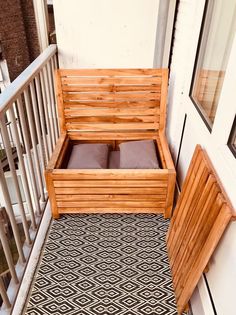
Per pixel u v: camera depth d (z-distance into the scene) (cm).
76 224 189
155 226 188
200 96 173
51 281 152
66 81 206
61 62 242
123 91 210
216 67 147
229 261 106
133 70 204
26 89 154
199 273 117
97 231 184
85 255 167
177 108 205
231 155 108
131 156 196
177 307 138
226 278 108
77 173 171
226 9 138
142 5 216
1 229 126
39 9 246
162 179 175
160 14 204
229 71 109
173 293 146
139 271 158
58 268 159
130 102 212
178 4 203
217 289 117
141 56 240
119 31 228
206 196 118
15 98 135
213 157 125
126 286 150
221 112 116
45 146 206
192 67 171
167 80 205
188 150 178
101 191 179
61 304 141
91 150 203
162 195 182
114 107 214
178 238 149
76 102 212
